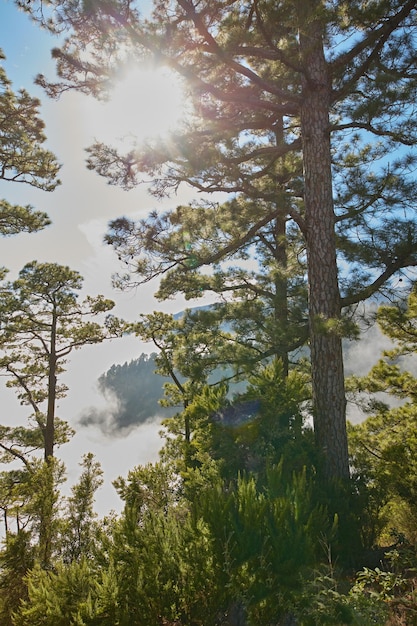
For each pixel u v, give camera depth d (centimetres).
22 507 945
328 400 955
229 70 1202
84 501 927
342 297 1038
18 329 2395
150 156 1130
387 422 1349
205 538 512
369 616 425
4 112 1769
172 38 982
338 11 877
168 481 802
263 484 736
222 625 495
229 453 838
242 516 528
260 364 1268
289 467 811
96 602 481
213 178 1234
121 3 935
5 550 813
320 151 1060
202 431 914
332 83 1127
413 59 1004
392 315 1277
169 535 548
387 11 913
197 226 1350
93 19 970
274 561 498
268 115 1359
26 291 2433
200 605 493
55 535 893
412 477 831
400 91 926
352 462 979
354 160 1344
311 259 1038
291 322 1311
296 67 1031
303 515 579
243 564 495
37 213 1930
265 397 903
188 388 1397
